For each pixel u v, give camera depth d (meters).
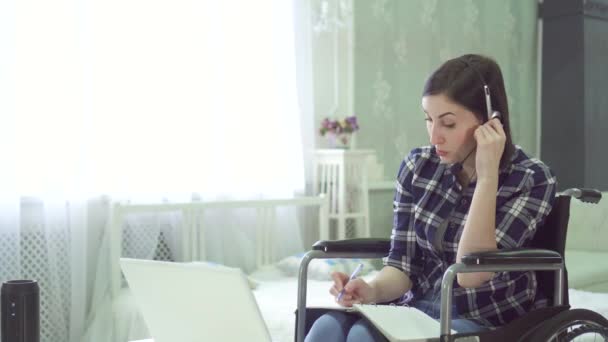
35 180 2.75
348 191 3.42
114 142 2.88
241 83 3.15
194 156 3.05
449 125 1.32
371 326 1.24
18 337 1.21
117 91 2.89
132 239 2.94
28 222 2.76
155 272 1.31
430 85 1.34
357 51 3.67
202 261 2.95
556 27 4.34
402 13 3.82
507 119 1.34
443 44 3.98
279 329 2.18
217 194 3.10
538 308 1.24
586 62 4.24
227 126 3.12
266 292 2.59
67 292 2.81
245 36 3.16
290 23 3.28
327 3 3.52
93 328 2.68
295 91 3.29
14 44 2.68
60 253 2.79
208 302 1.24
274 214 3.21
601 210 3.54
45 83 2.74
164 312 1.35
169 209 2.84
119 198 2.89
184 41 3.03
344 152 3.28
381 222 3.72
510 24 4.28
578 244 3.57
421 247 1.47
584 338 1.29
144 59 2.94
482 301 1.35
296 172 3.30
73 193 2.78
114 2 2.88
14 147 2.67
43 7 2.73
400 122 3.83
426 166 1.49
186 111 3.03
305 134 3.44
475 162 1.32
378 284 1.46
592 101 4.28
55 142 2.76
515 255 1.16
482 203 1.25
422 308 1.45
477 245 1.23
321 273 2.86
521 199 1.31
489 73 1.34
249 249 3.16
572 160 4.29
